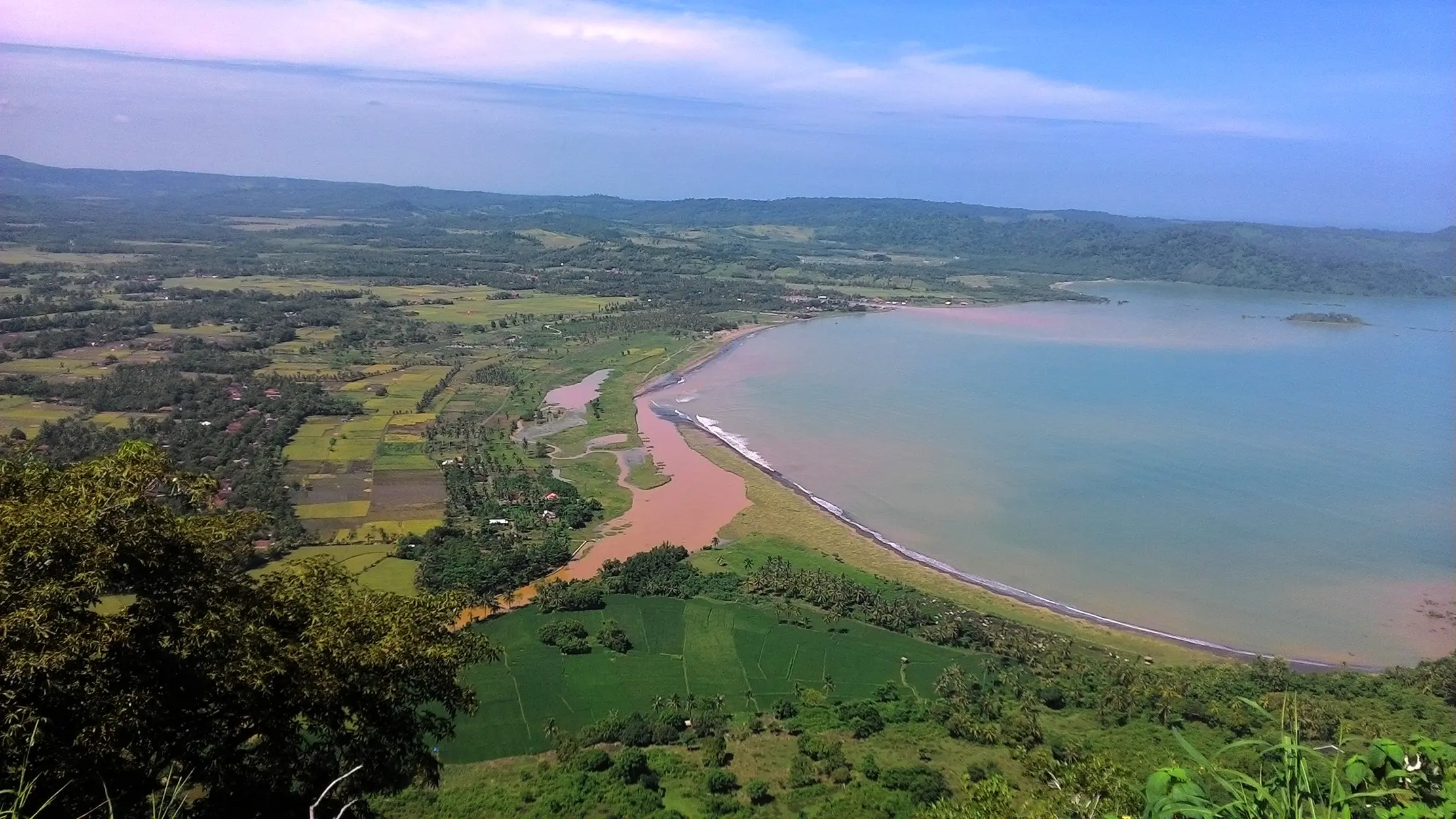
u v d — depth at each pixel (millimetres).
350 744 21719
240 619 19641
